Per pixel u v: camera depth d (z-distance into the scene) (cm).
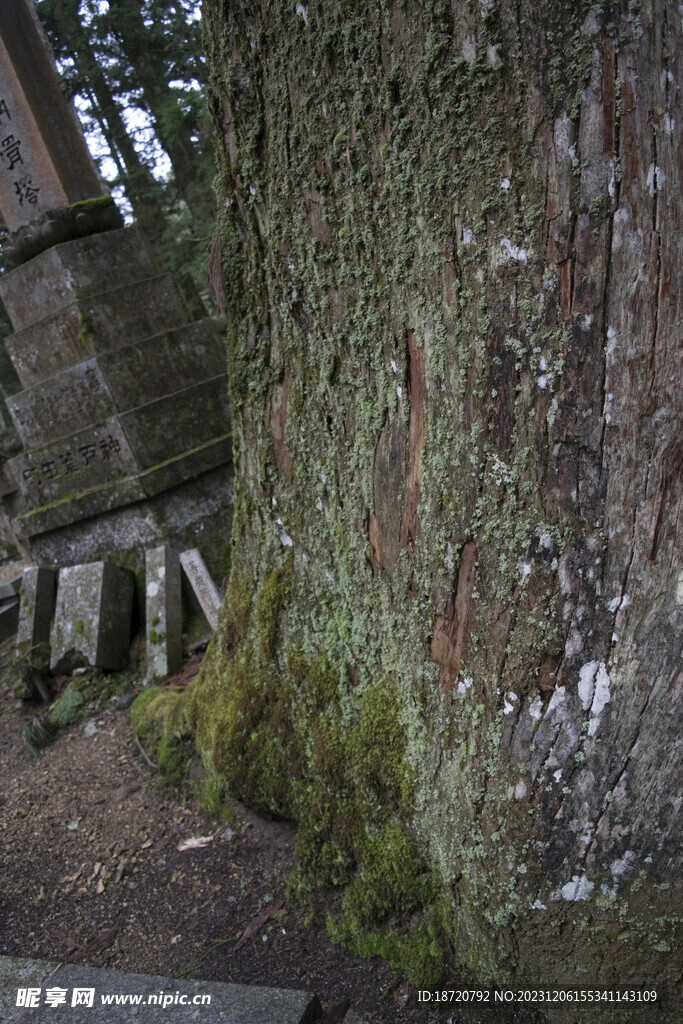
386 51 154
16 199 469
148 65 680
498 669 159
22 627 432
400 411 180
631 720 146
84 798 306
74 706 384
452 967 181
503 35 134
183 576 429
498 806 160
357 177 171
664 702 144
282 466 225
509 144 137
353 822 209
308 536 221
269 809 238
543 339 140
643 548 141
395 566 192
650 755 146
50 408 465
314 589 223
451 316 156
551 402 142
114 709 379
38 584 442
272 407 223
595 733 149
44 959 225
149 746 320
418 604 186
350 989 189
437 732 183
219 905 232
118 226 475
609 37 127
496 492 154
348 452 201
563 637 148
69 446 455
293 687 228
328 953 203
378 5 152
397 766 197
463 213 148
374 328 181
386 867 197
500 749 160
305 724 223
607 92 129
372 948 196
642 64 128
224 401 470
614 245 132
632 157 130
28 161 460
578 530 145
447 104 145
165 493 443
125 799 297
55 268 451
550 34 130
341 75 166
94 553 460
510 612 155
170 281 479
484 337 149
